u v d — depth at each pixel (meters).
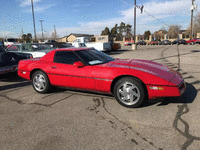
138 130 2.48
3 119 2.99
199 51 15.23
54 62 4.13
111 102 3.59
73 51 3.97
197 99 3.52
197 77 5.41
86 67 3.63
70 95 4.16
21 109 3.42
